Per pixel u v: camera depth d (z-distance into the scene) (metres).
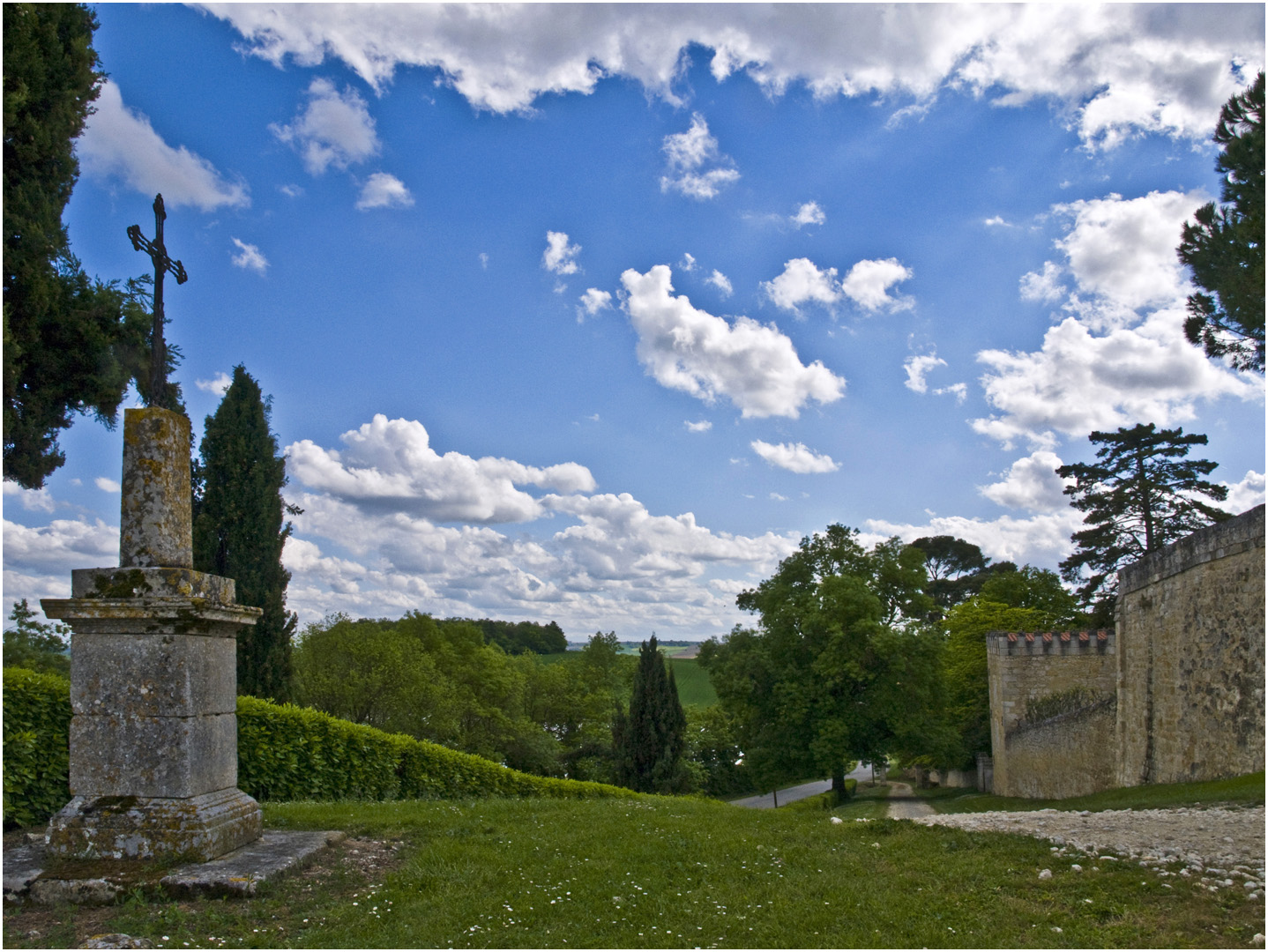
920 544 65.00
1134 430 42.00
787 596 35.06
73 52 11.47
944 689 33.22
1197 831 8.74
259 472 17.42
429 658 34.09
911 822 9.73
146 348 12.26
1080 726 26.08
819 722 31.16
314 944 5.18
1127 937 5.50
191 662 6.78
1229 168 11.68
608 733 45.81
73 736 6.72
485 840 8.09
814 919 6.02
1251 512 15.40
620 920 5.93
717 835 9.08
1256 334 12.19
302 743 12.21
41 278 10.59
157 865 6.28
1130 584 21.86
